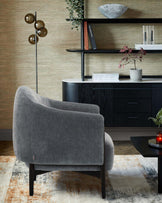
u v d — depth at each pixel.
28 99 2.61
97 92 4.18
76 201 2.55
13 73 4.52
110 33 4.52
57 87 4.57
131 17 4.47
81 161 2.61
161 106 4.21
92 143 2.59
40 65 4.53
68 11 4.46
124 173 3.17
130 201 2.55
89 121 2.58
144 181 2.96
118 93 4.18
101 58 4.54
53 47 4.51
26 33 4.47
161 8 4.47
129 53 4.18
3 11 4.42
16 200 2.57
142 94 4.19
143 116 4.22
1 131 4.56
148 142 2.88
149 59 4.55
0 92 4.54
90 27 4.34
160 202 2.53
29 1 4.43
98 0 4.44
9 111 4.56
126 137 4.58
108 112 4.20
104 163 2.63
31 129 2.60
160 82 4.18
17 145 2.65
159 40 4.54
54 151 2.61
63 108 3.21
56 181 2.97
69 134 2.59
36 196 2.64
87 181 2.98
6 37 4.46
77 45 4.52
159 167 2.69
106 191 2.75
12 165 3.39
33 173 2.66
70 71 4.55
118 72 4.57
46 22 4.46
